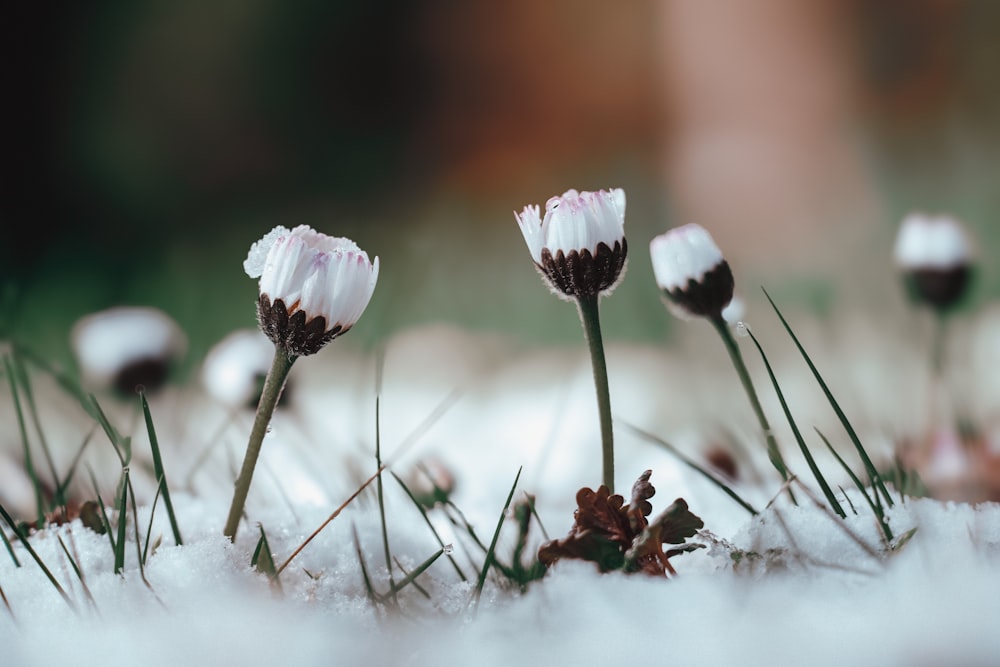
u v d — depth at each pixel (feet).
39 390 1.60
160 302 3.63
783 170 5.11
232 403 1.20
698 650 0.80
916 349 1.71
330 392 2.20
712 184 5.20
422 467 1.00
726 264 0.95
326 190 5.68
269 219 5.47
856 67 5.76
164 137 5.34
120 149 5.24
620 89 6.23
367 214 5.69
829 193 4.67
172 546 0.91
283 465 1.24
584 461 1.33
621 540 0.88
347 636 0.84
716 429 1.32
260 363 1.20
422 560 0.93
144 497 1.08
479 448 1.53
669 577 0.86
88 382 1.33
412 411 1.96
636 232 4.53
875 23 5.71
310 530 0.94
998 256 2.83
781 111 5.78
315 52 5.68
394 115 5.92
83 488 1.12
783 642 0.80
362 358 1.67
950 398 1.36
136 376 1.22
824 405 1.67
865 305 2.43
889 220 4.01
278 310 0.88
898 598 0.82
